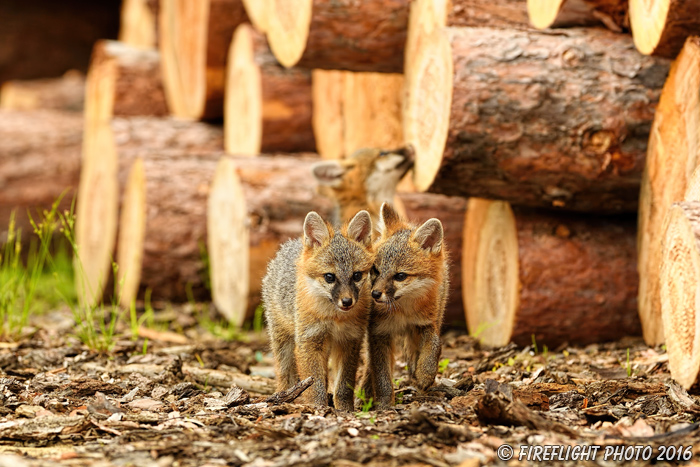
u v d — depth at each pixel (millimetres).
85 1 34375
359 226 8953
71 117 23516
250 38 16562
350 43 12391
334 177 12273
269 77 16344
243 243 14500
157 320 15062
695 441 6574
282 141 16672
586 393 8422
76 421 7574
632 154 10664
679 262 8102
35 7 33688
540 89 10352
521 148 10430
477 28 10883
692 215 7883
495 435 6926
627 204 11492
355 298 8469
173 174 16359
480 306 12859
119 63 20609
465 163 10531
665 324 8469
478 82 10258
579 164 10602
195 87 18859
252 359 12234
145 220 15891
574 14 11453
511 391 8008
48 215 12695
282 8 13172
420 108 11438
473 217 13102
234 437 7141
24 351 11484
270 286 10133
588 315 11594
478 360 11016
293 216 14555
